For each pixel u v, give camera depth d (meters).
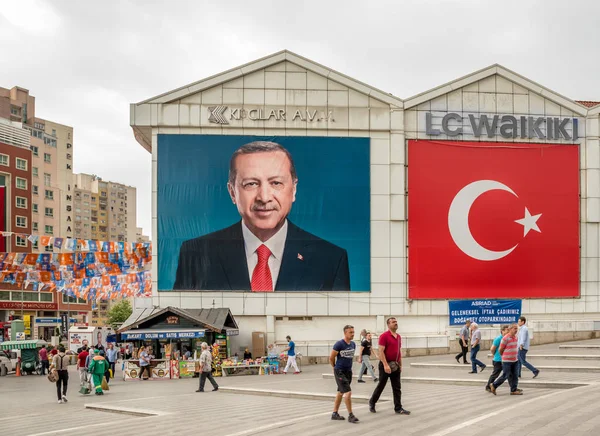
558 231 34.97
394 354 12.49
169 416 14.52
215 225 33.72
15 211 79.19
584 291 34.84
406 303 33.97
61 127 122.75
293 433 10.74
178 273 33.47
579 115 35.56
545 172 35.16
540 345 33.06
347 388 11.80
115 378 30.16
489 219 34.69
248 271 33.62
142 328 29.36
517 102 35.34
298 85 34.44
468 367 23.59
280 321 33.72
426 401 14.66
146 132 35.25
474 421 10.62
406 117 34.81
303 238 33.84
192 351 30.56
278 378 25.30
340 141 34.34
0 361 36.78
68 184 125.50
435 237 34.41
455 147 34.81
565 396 13.45
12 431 13.70
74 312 86.81
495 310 34.28
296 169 34.09
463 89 35.19
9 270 33.44
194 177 33.84
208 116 34.03
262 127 34.16
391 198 34.28
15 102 105.12
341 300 33.72
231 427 12.23
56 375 19.95
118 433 12.24
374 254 34.09
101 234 154.50
